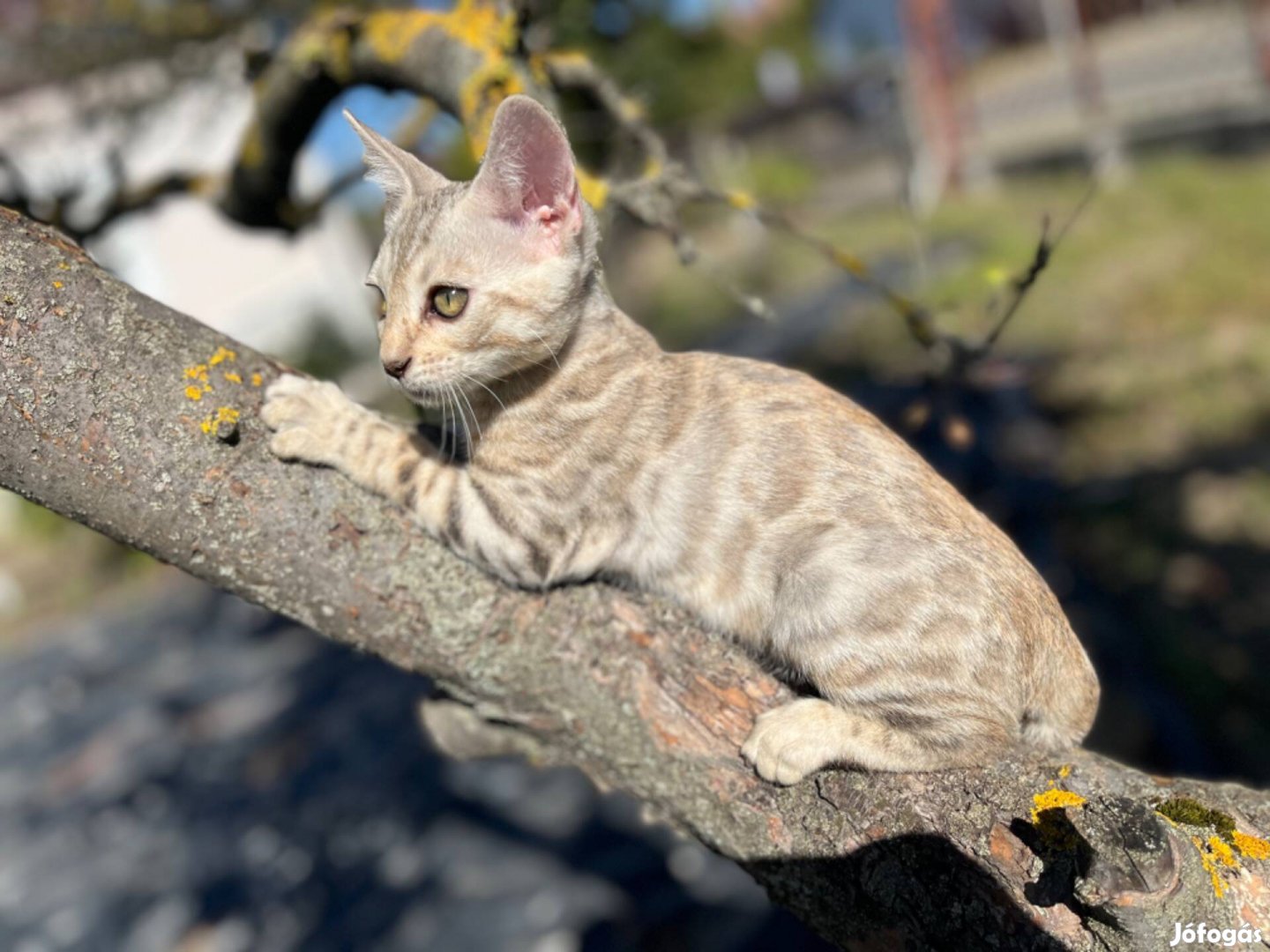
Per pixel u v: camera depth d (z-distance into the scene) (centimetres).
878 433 38
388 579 31
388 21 46
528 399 38
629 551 38
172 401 29
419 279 37
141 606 153
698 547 37
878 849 29
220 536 30
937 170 262
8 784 101
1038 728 37
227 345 31
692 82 334
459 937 69
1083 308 160
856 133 313
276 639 121
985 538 37
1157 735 78
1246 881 26
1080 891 25
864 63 338
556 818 78
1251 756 78
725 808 31
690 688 32
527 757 38
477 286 36
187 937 74
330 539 31
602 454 38
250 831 84
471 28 42
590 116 64
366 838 79
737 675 33
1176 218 185
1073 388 138
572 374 38
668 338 206
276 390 32
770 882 31
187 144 103
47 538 192
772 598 37
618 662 32
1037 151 250
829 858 30
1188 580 98
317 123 55
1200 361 136
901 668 35
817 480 37
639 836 74
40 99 104
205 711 107
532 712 32
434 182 40
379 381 200
